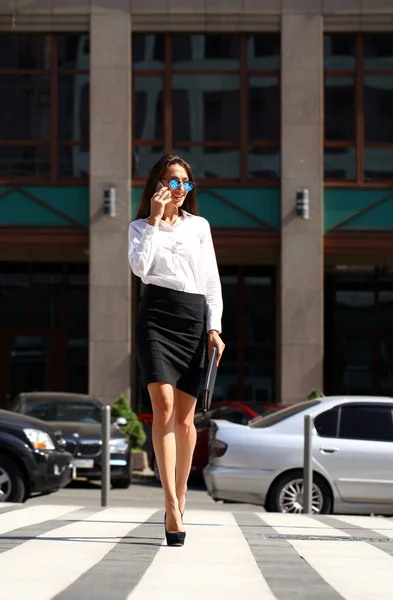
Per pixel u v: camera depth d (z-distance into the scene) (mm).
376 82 38344
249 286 44719
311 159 37500
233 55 38438
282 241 37344
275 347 43812
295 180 37500
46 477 19844
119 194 37500
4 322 44781
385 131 38250
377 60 38375
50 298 44875
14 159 38281
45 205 37781
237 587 6105
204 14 38000
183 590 5930
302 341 37156
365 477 19703
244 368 44438
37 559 7309
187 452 9141
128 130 37594
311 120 37594
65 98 38438
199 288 9086
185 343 8922
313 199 37500
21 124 38406
